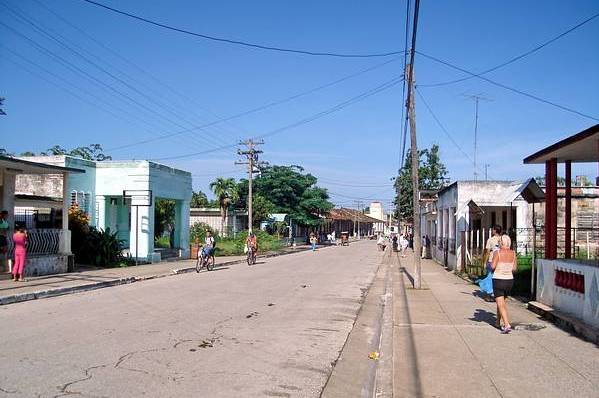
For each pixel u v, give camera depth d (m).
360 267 28.56
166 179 29.70
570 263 10.64
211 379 6.79
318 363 7.96
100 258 23.77
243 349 8.52
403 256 41.75
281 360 7.98
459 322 10.99
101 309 12.13
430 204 38.34
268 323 10.93
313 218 59.19
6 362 7.26
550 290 11.61
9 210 18.92
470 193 24.39
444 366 7.48
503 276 9.74
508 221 25.20
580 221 24.95
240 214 54.41
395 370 7.32
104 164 27.88
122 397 5.93
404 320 11.28
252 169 39.50
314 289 17.44
